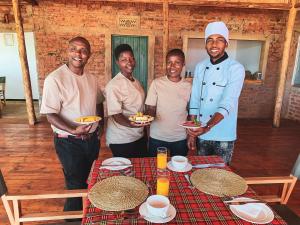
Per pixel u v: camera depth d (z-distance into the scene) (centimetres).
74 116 190
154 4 540
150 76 577
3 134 448
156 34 555
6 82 729
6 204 154
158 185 130
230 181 147
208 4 473
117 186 138
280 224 111
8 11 529
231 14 561
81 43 182
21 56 474
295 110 602
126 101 206
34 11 523
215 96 201
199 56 648
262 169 339
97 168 163
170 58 211
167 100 217
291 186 175
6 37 691
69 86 183
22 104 698
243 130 514
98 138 212
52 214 162
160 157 156
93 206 122
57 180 293
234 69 192
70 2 524
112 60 562
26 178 296
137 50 567
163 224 110
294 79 609
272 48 588
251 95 611
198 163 173
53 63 552
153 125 227
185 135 227
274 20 573
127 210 118
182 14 551
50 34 537
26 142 410
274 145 430
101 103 233
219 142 207
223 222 112
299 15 565
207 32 190
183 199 129
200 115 214
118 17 541
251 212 118
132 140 214
